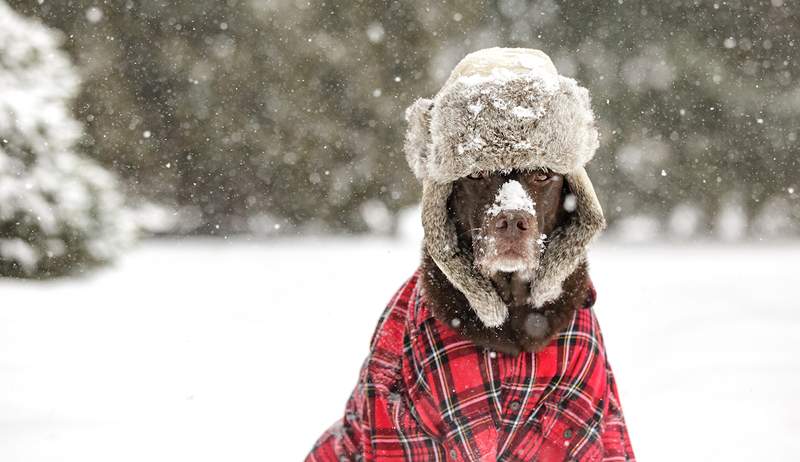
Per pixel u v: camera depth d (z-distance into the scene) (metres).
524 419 3.06
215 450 4.45
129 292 10.09
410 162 3.41
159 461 4.25
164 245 19.12
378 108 23.95
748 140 25.70
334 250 16.50
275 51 23.80
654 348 6.71
